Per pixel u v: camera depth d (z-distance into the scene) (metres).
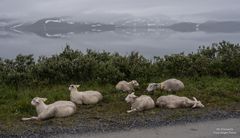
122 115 13.16
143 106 13.57
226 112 13.80
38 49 81.50
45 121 12.32
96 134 11.39
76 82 17.42
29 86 16.62
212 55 21.34
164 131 11.76
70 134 11.33
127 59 19.05
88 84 17.14
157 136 11.30
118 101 14.79
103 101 14.75
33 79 16.91
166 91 16.06
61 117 12.73
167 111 13.67
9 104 14.09
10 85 16.61
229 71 19.41
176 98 14.20
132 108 13.72
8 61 18.45
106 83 17.33
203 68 19.22
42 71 17.23
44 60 18.72
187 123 12.55
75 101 14.25
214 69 19.34
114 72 17.64
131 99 13.77
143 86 16.83
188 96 15.52
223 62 19.72
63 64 17.61
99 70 17.84
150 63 19.67
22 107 13.62
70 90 14.52
